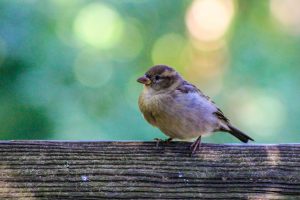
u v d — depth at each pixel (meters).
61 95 11.87
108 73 14.30
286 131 14.12
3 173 5.32
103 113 12.64
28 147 5.39
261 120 14.59
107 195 5.39
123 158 5.46
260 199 5.46
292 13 18.77
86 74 13.08
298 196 5.46
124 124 12.47
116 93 13.80
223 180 5.48
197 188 5.46
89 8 14.29
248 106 15.12
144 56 16.25
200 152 5.55
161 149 5.53
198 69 19.67
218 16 19.86
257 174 5.50
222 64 18.92
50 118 11.37
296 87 14.92
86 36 14.23
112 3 15.16
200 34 19.34
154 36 16.39
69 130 11.59
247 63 15.70
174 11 17.08
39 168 5.37
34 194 5.32
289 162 5.52
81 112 12.03
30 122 11.27
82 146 5.45
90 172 5.41
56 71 12.05
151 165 5.49
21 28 11.61
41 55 11.82
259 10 18.72
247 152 5.56
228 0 19.64
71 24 13.48
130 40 15.67
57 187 5.35
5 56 11.39
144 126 12.34
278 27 18.34
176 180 5.46
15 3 11.70
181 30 17.91
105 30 14.83
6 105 11.28
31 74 11.49
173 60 18.59
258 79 15.30
